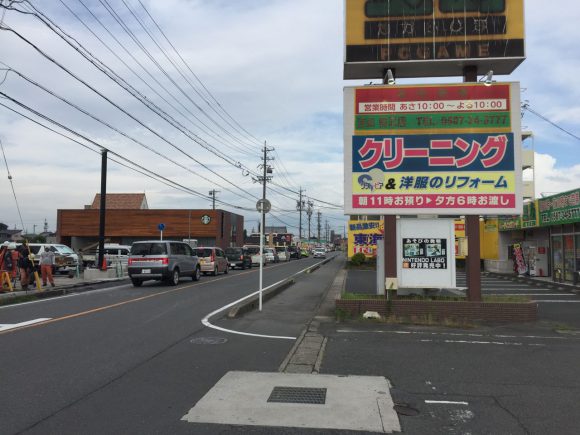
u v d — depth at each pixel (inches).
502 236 1143.6
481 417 197.8
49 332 373.1
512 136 443.5
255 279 953.5
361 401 214.7
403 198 449.7
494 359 297.3
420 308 448.1
